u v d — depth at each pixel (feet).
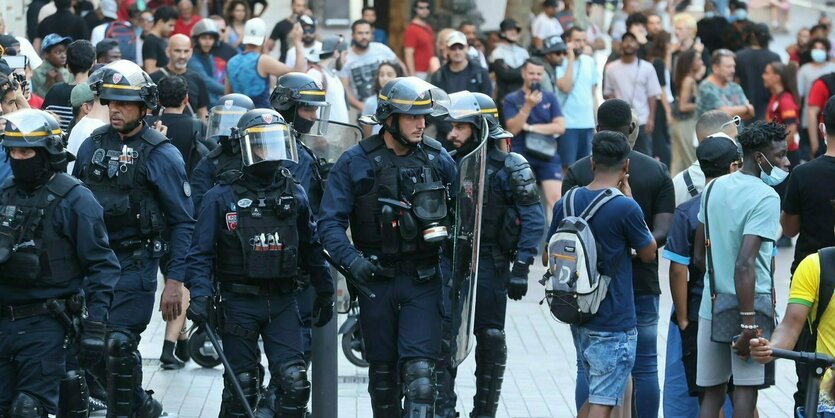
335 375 44.88
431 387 39.75
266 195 40.57
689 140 92.07
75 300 38.24
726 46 101.65
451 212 41.27
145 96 43.42
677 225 42.14
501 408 52.16
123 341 43.14
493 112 46.01
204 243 40.45
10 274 37.27
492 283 45.85
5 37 67.05
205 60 83.35
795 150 91.15
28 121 37.11
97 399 49.19
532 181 45.37
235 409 40.73
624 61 90.84
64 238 37.93
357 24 87.25
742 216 39.22
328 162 49.75
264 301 40.83
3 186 38.01
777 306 70.28
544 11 104.32
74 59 60.13
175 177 43.83
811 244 43.47
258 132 40.09
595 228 39.86
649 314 43.50
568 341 64.03
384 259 40.65
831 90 92.22
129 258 43.55
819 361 32.99
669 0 130.52
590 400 40.27
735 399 40.01
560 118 80.23
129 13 98.48
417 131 40.09
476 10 113.50
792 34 146.10
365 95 86.94
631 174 43.27
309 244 41.83
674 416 43.55
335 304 44.55
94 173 43.47
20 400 37.32
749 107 89.66
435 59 96.07
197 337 56.95
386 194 40.29
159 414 45.83
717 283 39.86
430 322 40.55
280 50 98.02
